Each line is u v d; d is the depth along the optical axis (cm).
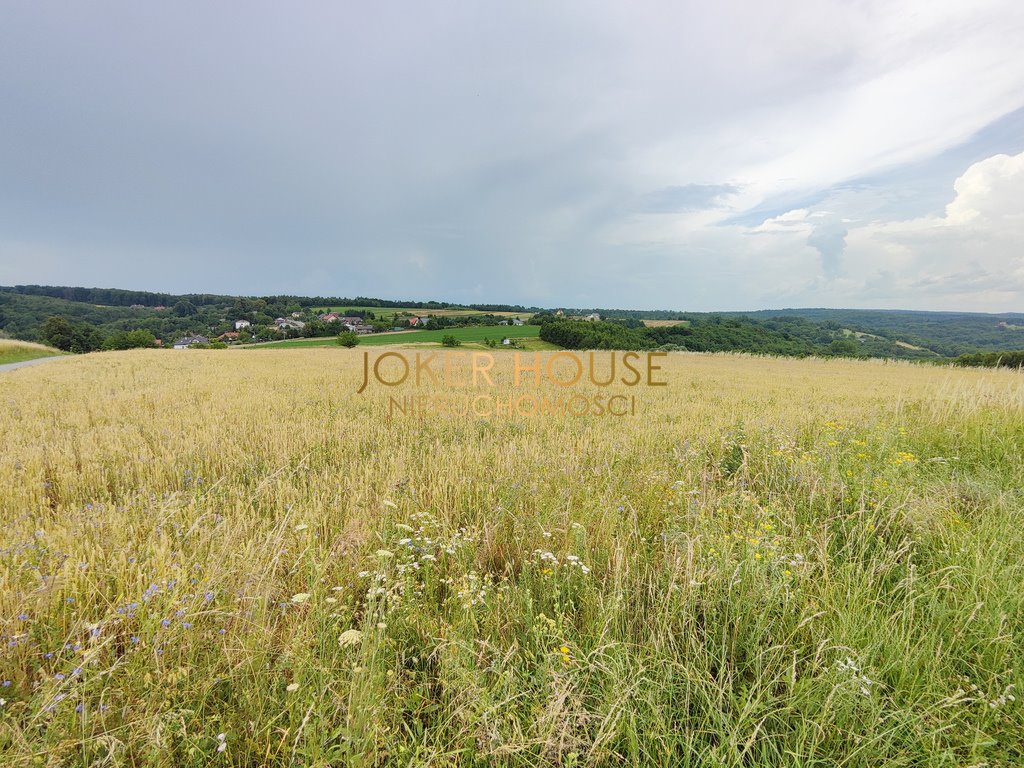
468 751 189
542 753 187
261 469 552
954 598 269
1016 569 287
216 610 244
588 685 221
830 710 202
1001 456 554
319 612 251
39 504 440
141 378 1633
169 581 270
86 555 316
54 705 189
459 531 363
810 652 244
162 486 504
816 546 325
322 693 201
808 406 1045
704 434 686
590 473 502
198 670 223
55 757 176
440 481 459
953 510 386
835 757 195
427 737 202
